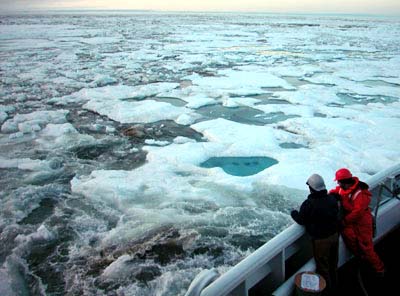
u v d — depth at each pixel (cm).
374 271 323
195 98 1452
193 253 520
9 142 973
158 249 527
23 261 509
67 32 5331
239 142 922
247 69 2189
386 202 386
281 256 283
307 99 1402
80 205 650
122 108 1292
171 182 719
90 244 543
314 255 301
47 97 1520
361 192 311
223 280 234
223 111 1278
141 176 747
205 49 3275
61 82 1819
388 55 2795
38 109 1334
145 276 475
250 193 674
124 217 607
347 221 313
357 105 1317
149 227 577
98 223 595
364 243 316
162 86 1688
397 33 5169
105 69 2211
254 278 275
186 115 1188
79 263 502
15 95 1530
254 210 622
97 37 4506
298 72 2055
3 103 1412
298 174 727
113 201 657
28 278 477
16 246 540
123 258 505
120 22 8656
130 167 812
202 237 553
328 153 835
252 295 290
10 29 5919
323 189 297
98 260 508
